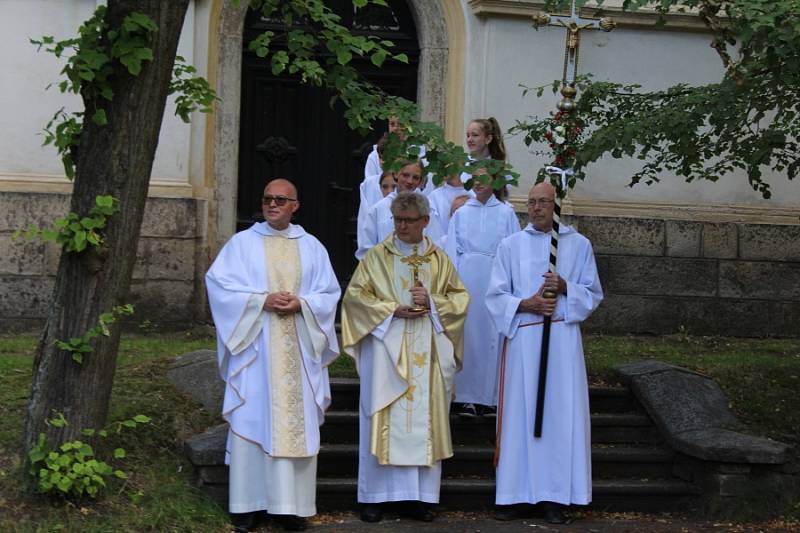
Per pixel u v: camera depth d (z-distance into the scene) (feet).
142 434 22.48
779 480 23.44
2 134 30.12
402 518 22.41
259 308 21.21
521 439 22.65
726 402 25.81
